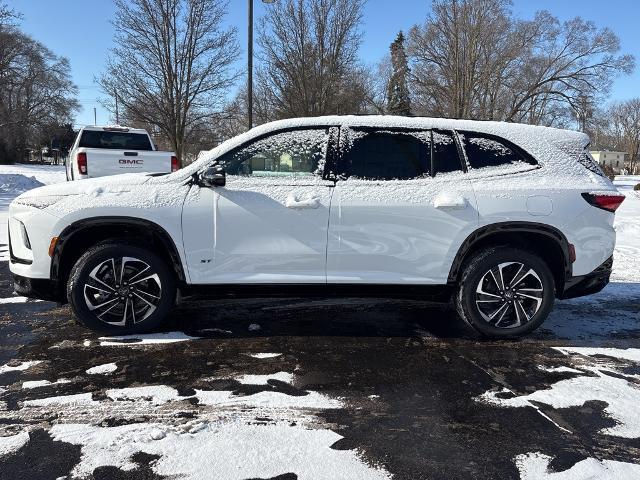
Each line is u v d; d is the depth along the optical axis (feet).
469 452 8.54
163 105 83.30
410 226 12.97
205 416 9.49
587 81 126.21
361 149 13.30
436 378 11.35
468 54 107.86
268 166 13.23
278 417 9.53
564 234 13.08
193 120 86.28
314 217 12.82
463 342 13.64
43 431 8.90
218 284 12.98
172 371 11.41
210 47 81.97
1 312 15.46
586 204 13.20
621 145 314.96
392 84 134.92
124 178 13.43
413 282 13.21
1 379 10.89
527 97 127.24
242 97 90.53
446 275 13.26
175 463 8.07
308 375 11.37
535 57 125.70
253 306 16.51
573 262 13.25
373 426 9.30
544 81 126.72
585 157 13.88
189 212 12.67
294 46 87.35
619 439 9.00
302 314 15.80
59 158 225.97
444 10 108.47
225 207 12.73
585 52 124.47
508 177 13.29
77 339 13.19
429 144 13.41
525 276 13.39
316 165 13.23
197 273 12.90
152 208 12.58
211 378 11.10
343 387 10.82
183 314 15.51
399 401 10.25
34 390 10.41
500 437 9.00
